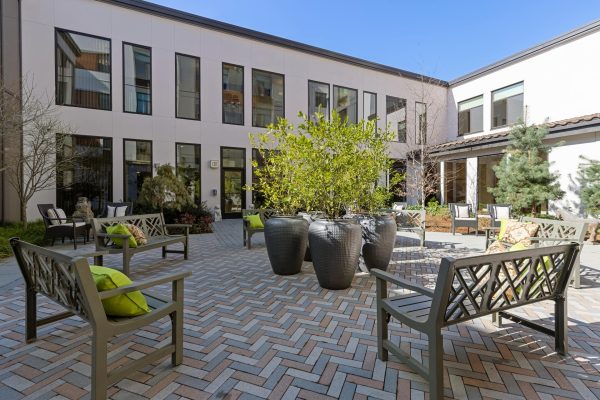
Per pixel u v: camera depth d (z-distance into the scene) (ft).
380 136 15.75
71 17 31.86
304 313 10.21
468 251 21.09
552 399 5.94
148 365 7.19
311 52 44.75
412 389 6.32
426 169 41.16
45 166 27.86
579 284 12.91
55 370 7.00
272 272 15.34
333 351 7.80
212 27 38.70
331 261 12.33
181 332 7.24
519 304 7.02
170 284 13.56
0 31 27.78
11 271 15.31
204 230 29.73
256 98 41.93
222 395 6.15
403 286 6.68
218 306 10.82
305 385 6.46
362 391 6.26
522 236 15.47
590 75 33.19
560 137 30.09
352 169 13.73
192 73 38.22
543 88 37.60
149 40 35.60
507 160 30.66
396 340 8.41
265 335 8.66
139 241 15.16
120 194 34.35
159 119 36.27
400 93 50.93
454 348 7.93
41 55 30.55
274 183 15.94
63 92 31.86
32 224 27.63
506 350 7.82
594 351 7.73
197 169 38.65
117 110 34.17
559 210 28.91
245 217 23.06
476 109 47.19
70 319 9.69
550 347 7.95
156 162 36.14
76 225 22.41
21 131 25.16
